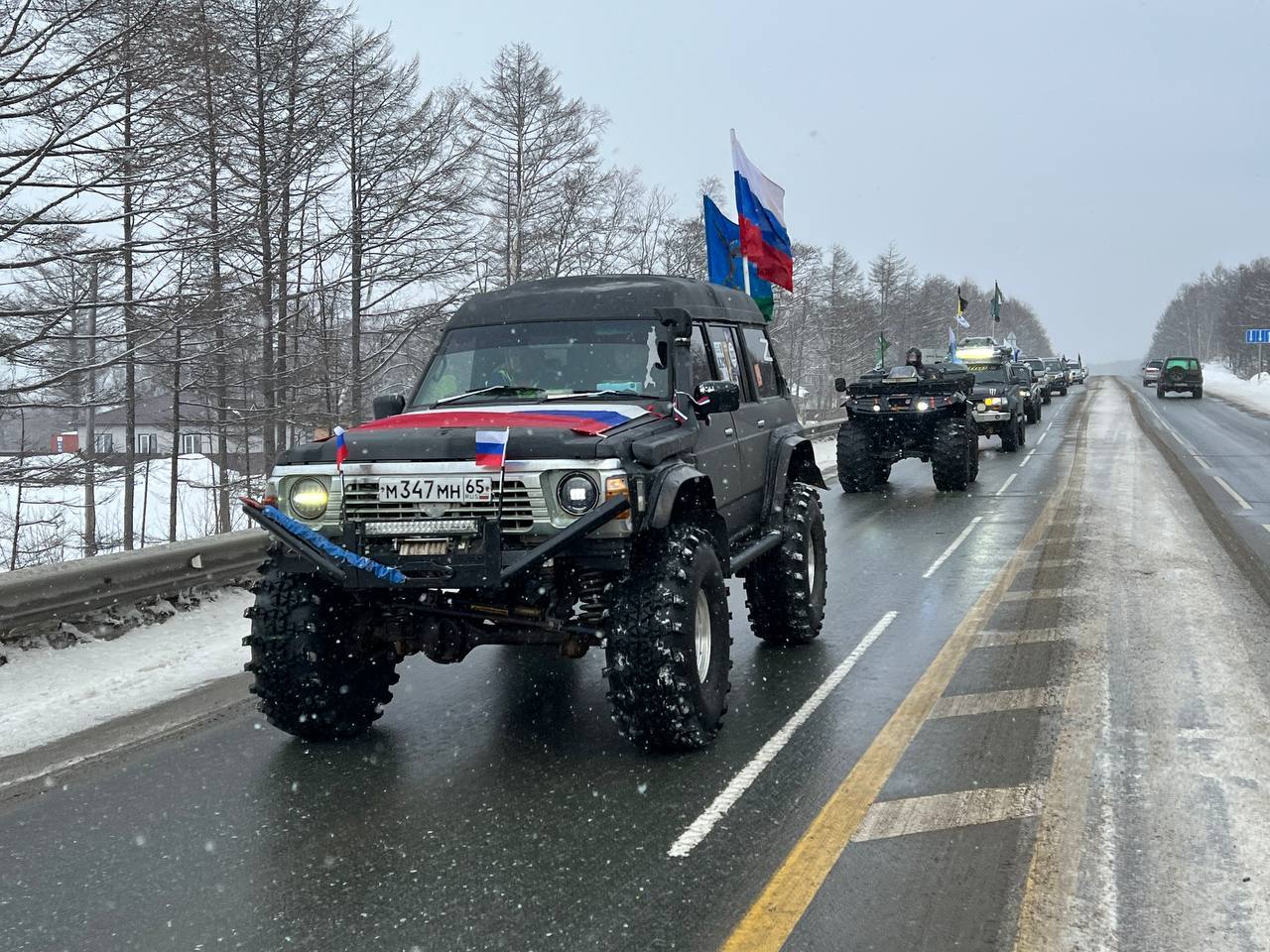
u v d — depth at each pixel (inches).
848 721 223.8
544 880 151.1
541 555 183.3
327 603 210.5
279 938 136.1
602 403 225.6
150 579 314.0
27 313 506.6
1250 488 661.9
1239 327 4995.1
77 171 502.3
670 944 132.4
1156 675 253.3
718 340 267.9
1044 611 329.4
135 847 166.1
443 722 231.5
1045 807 174.1
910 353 707.4
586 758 204.2
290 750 213.6
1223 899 142.4
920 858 155.9
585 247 1328.7
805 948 131.0
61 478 624.7
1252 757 196.4
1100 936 133.3
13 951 134.3
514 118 1249.4
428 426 201.0
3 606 266.5
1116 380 3376.0
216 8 567.5
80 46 492.4
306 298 906.7
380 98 932.6
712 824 169.8
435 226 932.6
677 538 204.8
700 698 202.4
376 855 160.9
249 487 840.3
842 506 627.8
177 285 572.1
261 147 776.3
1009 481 733.3
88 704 244.5
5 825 176.1
